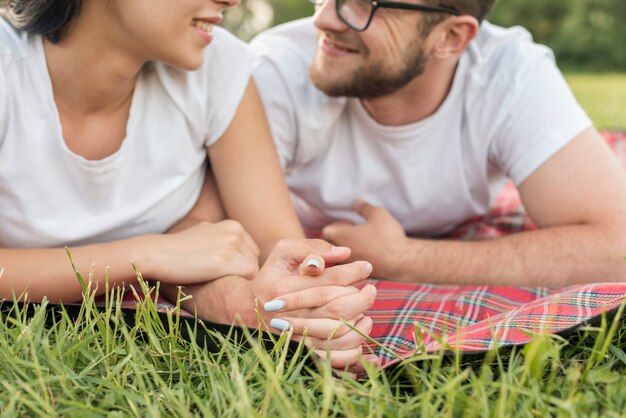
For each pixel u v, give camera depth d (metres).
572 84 9.45
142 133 1.89
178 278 1.74
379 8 2.04
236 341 1.48
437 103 2.25
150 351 1.43
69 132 1.81
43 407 1.23
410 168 2.32
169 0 1.65
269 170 2.04
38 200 1.80
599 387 1.33
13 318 1.54
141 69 1.88
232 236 1.82
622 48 13.09
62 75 1.75
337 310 1.51
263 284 1.61
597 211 2.08
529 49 2.33
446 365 1.42
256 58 2.34
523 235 2.09
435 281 2.08
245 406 1.19
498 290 1.92
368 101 2.25
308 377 1.37
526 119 2.21
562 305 1.56
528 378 1.29
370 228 2.15
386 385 1.32
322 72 2.16
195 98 1.93
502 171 2.39
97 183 1.84
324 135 2.32
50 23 1.68
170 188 1.94
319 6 2.14
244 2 12.38
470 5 2.14
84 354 1.39
